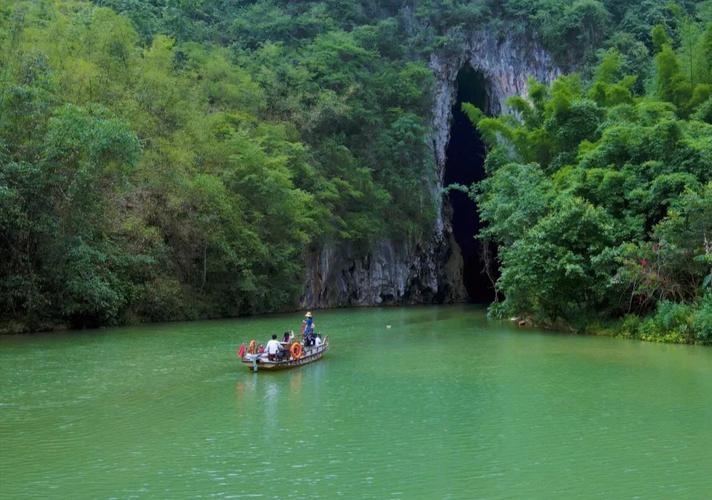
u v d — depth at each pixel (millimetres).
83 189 31797
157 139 40938
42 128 31750
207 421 14875
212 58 55250
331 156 58188
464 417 15180
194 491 10602
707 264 28375
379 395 17578
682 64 43688
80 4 47000
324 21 67188
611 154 34969
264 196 46031
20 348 26266
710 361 22844
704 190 29344
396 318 43281
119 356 24188
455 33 70625
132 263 36594
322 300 57625
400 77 65875
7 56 32750
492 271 76125
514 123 50156
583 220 31250
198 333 31969
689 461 12086
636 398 17031
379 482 11016
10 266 31781
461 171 81375
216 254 42781
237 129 50156
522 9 70875
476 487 10797
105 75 39406
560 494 10516
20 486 10812
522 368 21703
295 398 17203
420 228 65500
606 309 32781
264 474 11398
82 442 13250
